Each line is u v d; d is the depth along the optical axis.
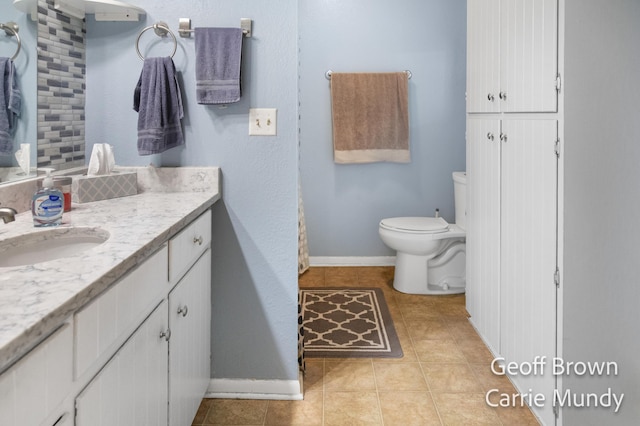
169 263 1.58
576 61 1.77
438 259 3.75
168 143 2.13
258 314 2.31
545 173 1.93
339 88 4.15
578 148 1.79
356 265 4.39
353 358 2.67
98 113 2.21
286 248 2.28
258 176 2.24
